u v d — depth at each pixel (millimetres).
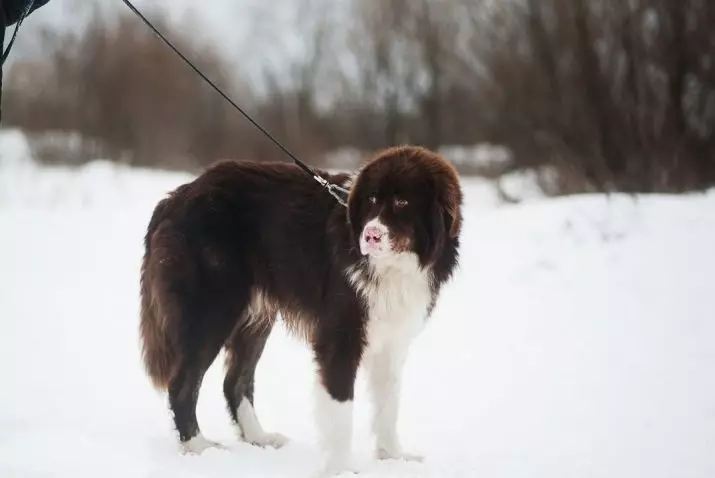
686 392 5922
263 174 5535
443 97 32312
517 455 4984
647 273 9258
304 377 7074
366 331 4969
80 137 33156
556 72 19406
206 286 5289
